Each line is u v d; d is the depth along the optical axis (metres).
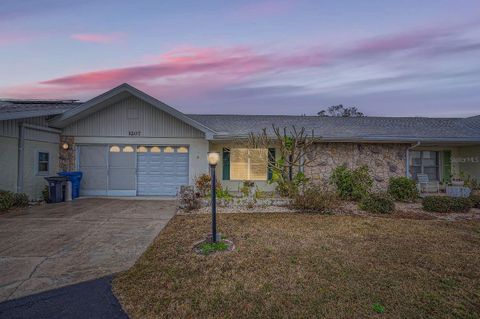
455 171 13.19
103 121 11.67
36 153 10.34
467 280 3.79
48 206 9.34
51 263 4.42
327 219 7.40
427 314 2.97
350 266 4.23
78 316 2.97
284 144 10.44
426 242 5.43
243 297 3.32
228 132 11.37
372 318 2.89
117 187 11.80
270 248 5.04
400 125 13.67
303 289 3.51
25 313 3.03
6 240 5.57
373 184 11.91
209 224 6.84
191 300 3.26
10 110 8.88
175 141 11.70
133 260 4.57
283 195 10.33
